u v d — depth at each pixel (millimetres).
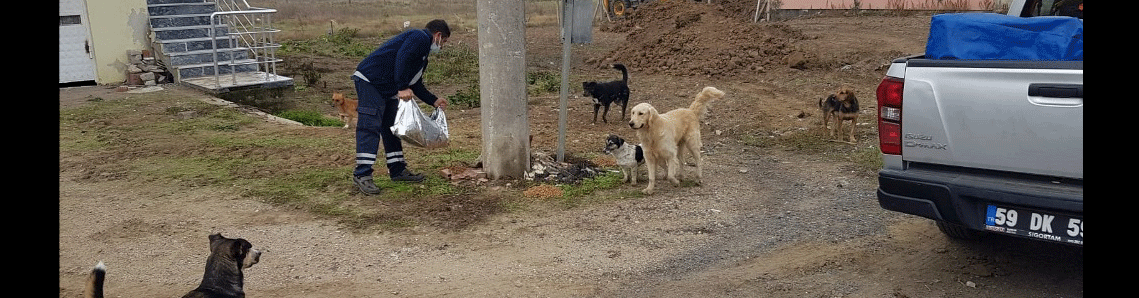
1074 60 4090
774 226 6047
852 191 7031
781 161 8359
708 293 4750
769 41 17188
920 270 5012
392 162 7188
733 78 15211
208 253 5535
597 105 10992
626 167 7148
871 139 9445
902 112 4477
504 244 5672
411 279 5047
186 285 4973
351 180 7285
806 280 4910
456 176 7328
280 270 5195
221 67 14000
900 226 5941
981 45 4371
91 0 13367
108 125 10172
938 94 4324
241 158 8312
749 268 5164
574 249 5574
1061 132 3971
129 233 5945
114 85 13602
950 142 4344
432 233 5906
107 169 7855
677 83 14836
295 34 26094
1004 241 5500
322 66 18344
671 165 7074
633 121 6652
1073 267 4953
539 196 6801
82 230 6000
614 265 5273
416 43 6598
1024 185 4113
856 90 13516
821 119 10891
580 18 7535
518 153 7266
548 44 23484
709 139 9711
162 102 11797
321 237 5828
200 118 10656
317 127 10336
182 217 6328
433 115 7129
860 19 26984
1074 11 5906
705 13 21906
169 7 14250
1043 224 4035
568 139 9711
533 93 13891
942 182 4285
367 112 6773
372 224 6090
